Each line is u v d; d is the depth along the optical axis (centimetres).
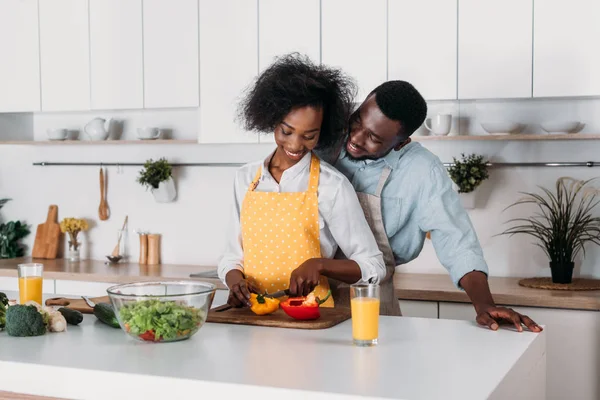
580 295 333
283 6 390
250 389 148
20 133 480
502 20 357
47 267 441
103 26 429
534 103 387
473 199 390
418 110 231
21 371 168
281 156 238
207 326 210
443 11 365
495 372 159
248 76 399
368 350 179
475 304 220
